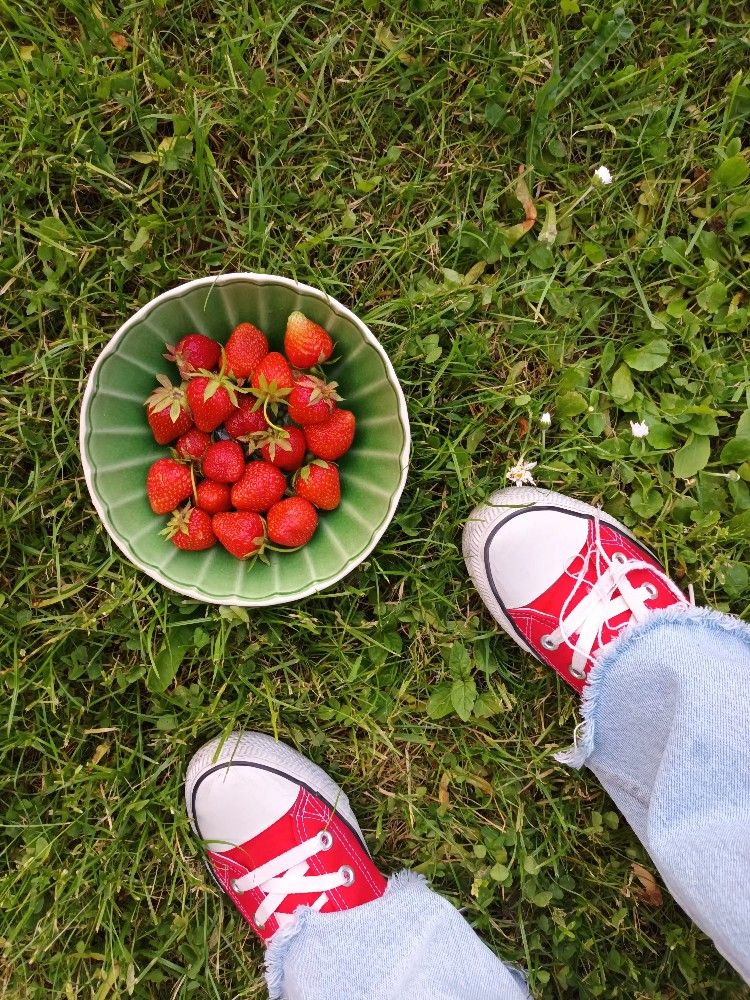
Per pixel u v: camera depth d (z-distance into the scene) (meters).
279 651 0.54
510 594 0.54
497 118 0.53
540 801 0.57
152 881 0.55
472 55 0.53
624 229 0.55
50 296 0.52
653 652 0.51
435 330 0.54
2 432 0.52
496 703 0.54
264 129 0.52
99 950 0.55
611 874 0.56
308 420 0.47
